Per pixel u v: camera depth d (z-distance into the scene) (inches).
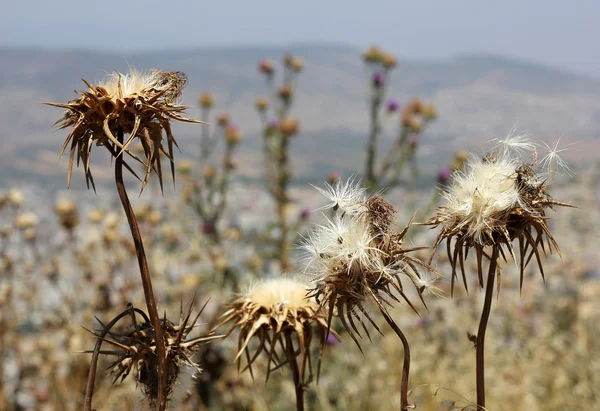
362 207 66.9
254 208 376.8
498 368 229.9
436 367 233.8
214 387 209.2
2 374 222.1
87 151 61.4
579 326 246.5
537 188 65.4
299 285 83.9
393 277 64.7
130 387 189.3
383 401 219.9
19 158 4018.2
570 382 230.1
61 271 251.3
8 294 234.4
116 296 226.1
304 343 79.4
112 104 60.9
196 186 294.0
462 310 260.8
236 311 83.3
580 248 319.9
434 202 239.3
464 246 67.7
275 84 326.6
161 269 250.8
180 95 64.2
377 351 247.3
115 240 237.3
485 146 69.4
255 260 263.6
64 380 215.5
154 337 66.8
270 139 314.8
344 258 64.0
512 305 270.2
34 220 250.7
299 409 81.6
